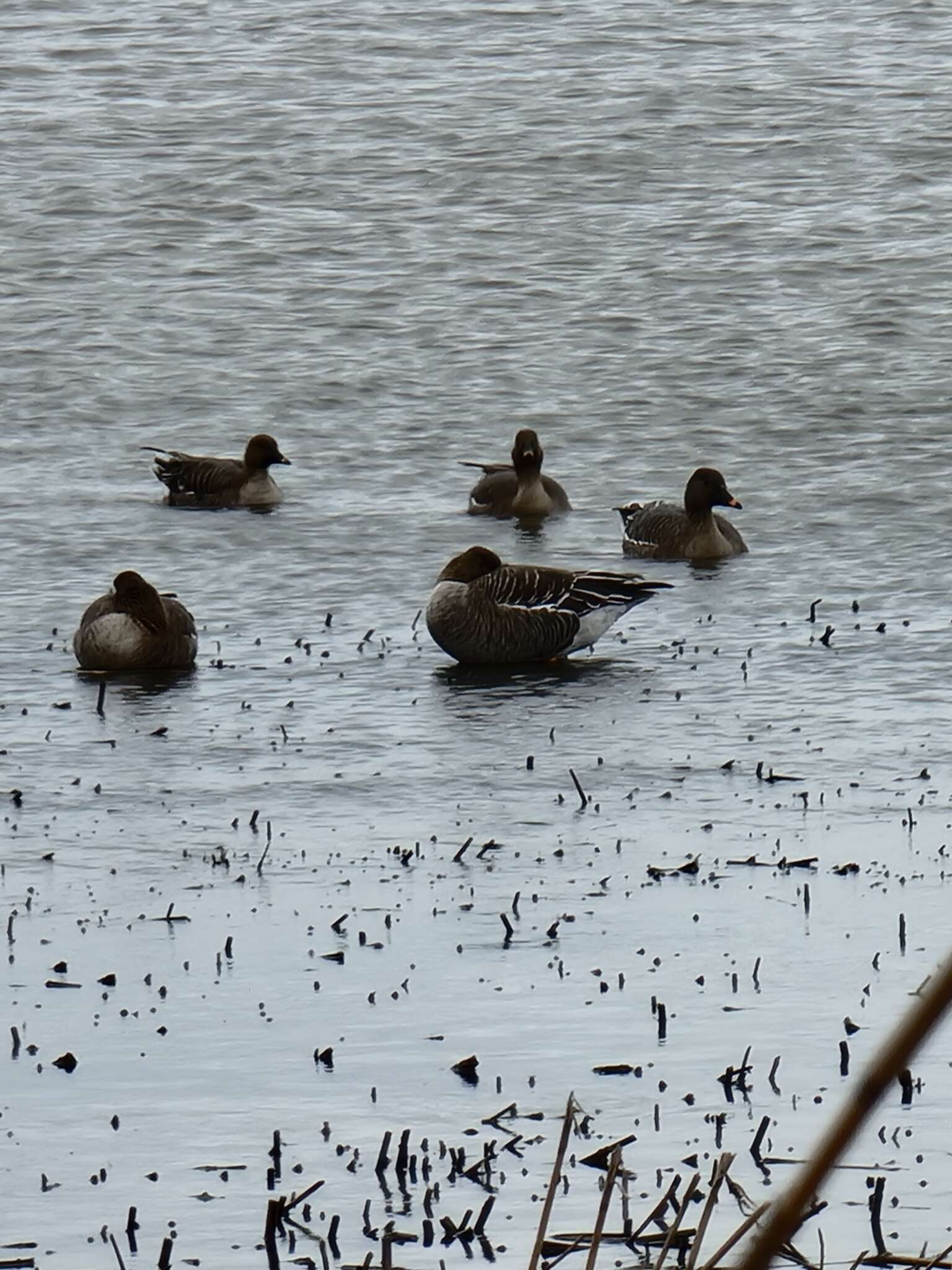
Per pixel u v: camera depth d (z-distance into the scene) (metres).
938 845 14.48
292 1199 9.28
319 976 12.34
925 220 40.00
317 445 29.19
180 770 16.59
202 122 47.75
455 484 27.48
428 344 33.50
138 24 57.41
